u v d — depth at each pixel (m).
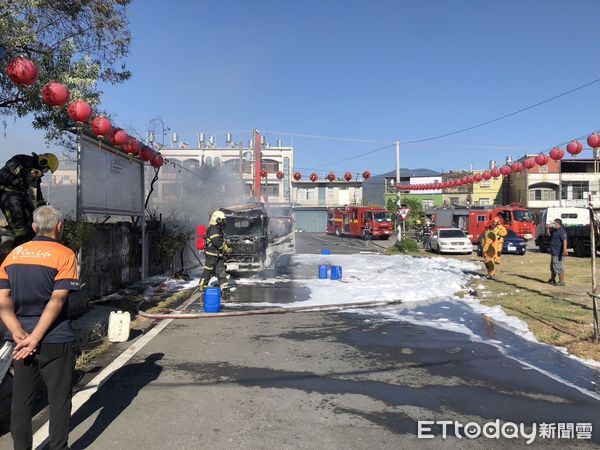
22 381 3.60
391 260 24.94
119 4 8.88
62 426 3.69
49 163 7.23
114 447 4.16
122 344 7.79
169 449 4.14
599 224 24.62
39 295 3.58
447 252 29.22
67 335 3.69
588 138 12.97
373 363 6.84
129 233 13.56
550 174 60.53
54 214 3.79
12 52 7.51
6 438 4.31
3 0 7.19
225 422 4.71
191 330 8.87
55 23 8.27
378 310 11.14
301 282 15.89
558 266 15.02
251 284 15.38
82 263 9.49
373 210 47.22
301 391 5.64
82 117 7.97
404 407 5.19
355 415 4.94
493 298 12.62
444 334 8.73
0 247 6.41
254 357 7.07
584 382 6.10
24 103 8.84
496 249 17.12
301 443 4.28
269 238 18.27
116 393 5.50
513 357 7.23
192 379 6.03
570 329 8.93
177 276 16.02
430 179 71.94
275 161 66.69
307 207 71.69
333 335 8.59
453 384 5.97
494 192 68.44
